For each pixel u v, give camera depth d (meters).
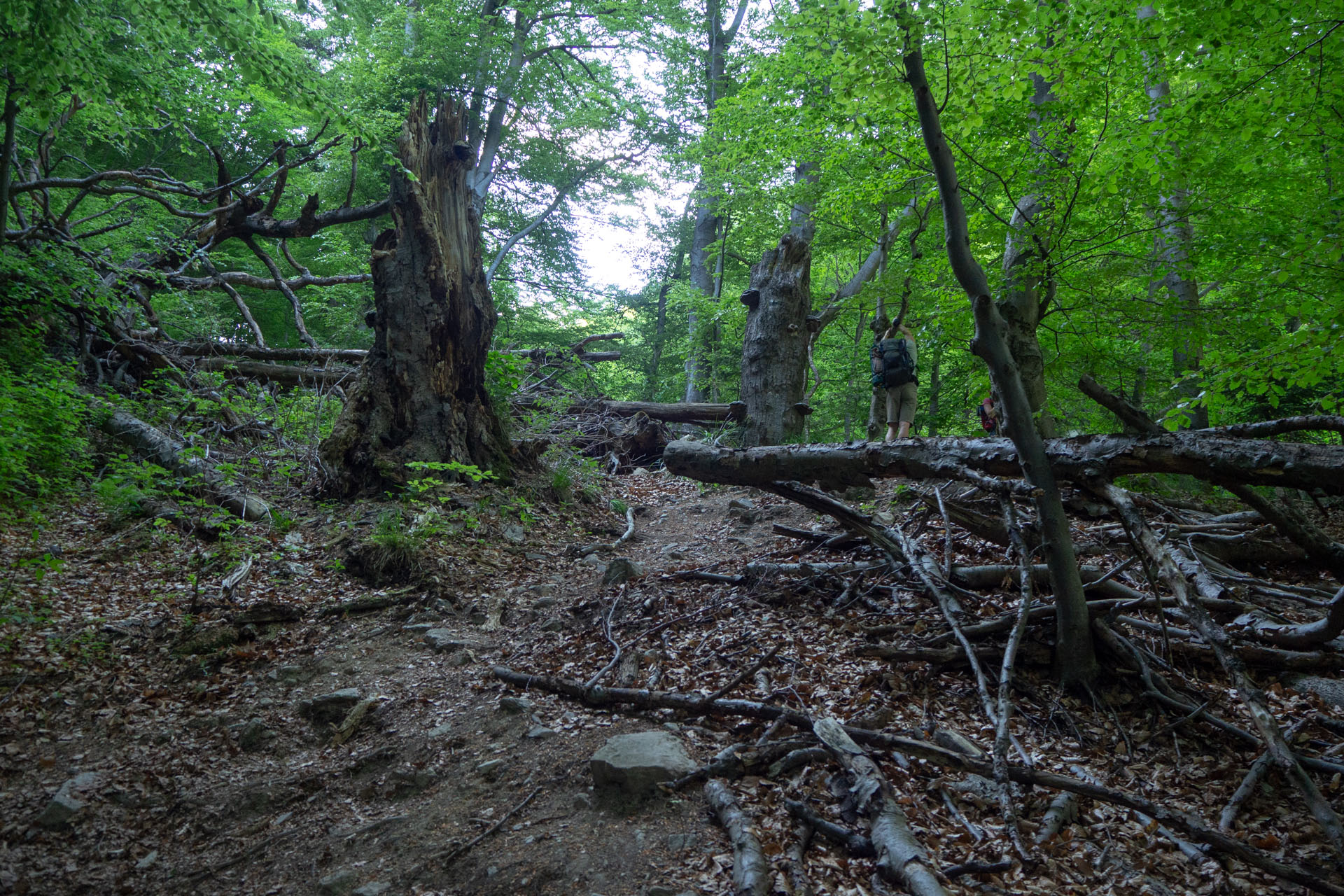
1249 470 3.89
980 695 4.41
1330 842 3.32
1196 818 3.32
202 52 12.26
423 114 10.09
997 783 3.57
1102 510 6.25
